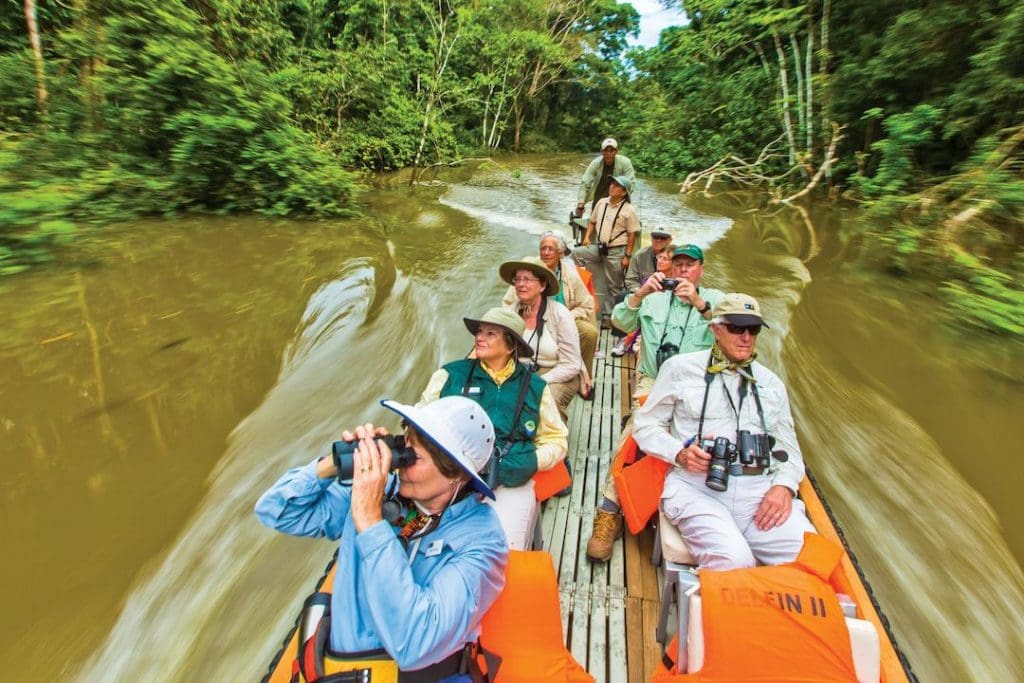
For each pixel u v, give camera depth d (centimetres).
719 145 1495
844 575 199
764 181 1353
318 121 1369
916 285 605
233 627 223
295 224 727
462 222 930
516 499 244
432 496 142
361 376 407
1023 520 293
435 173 1584
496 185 1413
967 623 242
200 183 719
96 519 252
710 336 327
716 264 707
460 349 479
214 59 741
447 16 2023
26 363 331
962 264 570
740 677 165
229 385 355
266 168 767
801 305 565
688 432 243
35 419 291
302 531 156
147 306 421
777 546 219
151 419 313
